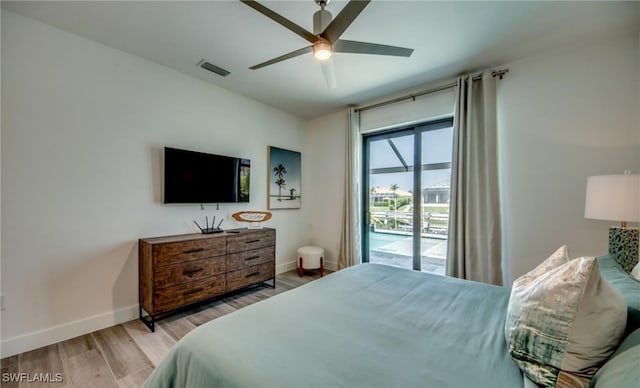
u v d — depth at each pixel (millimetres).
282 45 2326
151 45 2332
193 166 2838
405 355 970
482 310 1371
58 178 2078
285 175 4086
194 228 2965
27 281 1941
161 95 2674
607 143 2201
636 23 1986
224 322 1204
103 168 2301
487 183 2654
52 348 1964
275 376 843
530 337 882
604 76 2219
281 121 4051
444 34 2156
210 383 880
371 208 3941
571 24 2016
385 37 2197
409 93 3348
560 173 2395
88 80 2225
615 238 1819
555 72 2418
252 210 3604
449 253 2902
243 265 2979
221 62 2625
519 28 2074
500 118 2688
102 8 1859
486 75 2689
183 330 2254
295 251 4285
